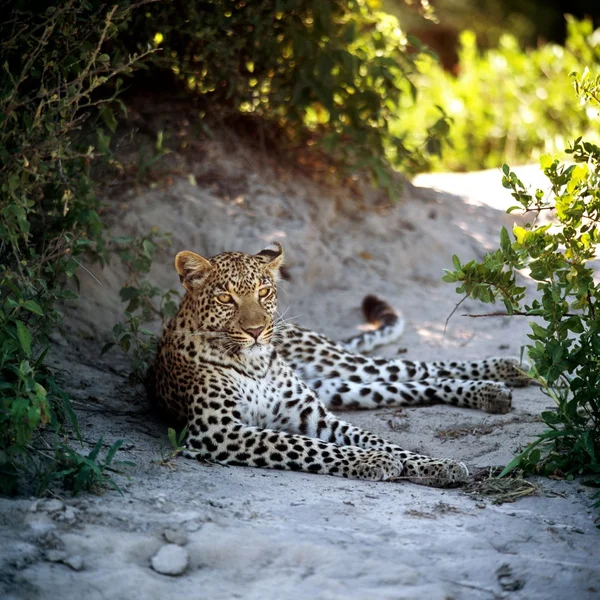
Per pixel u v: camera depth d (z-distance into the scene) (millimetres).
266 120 15812
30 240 10734
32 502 7188
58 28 10016
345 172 15812
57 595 6289
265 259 10484
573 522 7781
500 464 9156
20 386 7754
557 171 9305
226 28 14055
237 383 9883
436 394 11312
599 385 8711
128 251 12148
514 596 6594
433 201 16781
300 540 7086
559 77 24500
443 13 31891
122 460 8570
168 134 15148
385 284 14789
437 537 7301
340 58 14602
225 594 6477
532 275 8578
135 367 11062
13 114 9203
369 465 8961
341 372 11812
